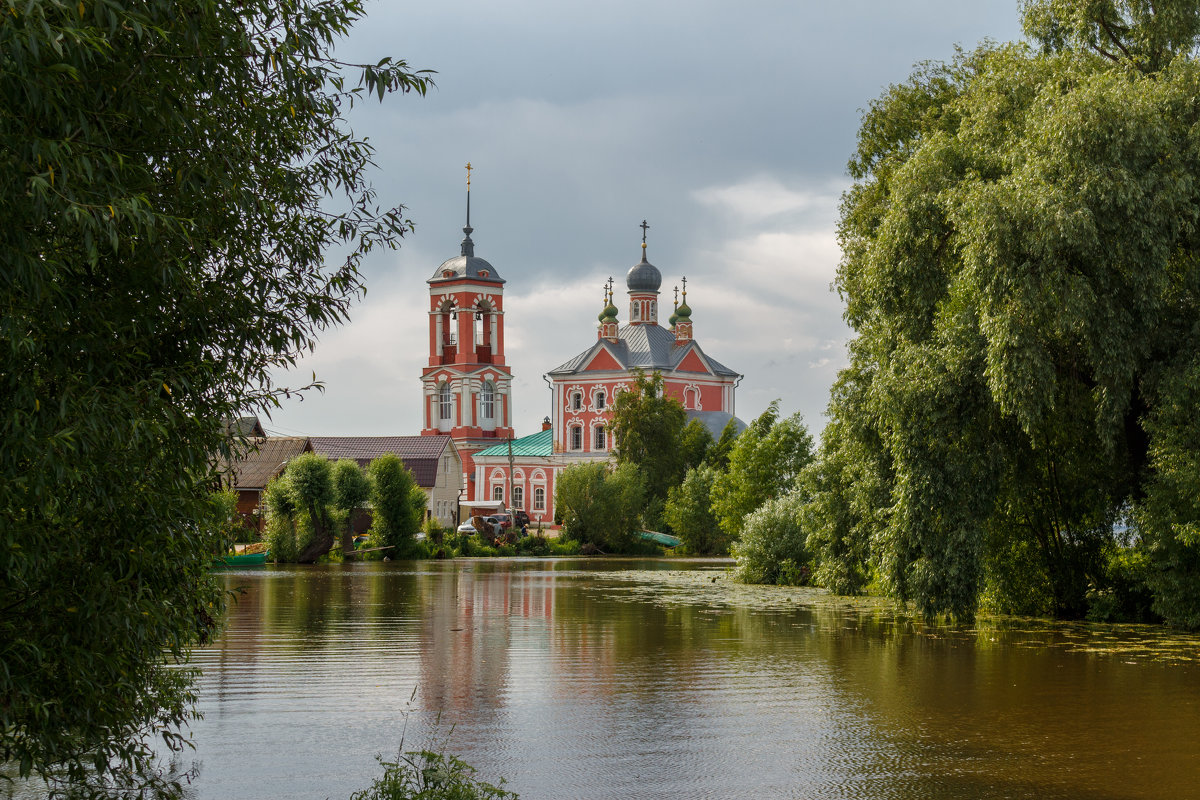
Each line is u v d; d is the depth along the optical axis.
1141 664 20.72
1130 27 26.50
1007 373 23.30
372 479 70.88
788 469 71.06
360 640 24.11
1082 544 29.81
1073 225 22.30
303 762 12.73
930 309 27.30
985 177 26.52
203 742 13.74
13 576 8.16
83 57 7.16
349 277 10.79
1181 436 23.53
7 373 7.93
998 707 16.33
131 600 9.15
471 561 69.88
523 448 124.88
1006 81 26.86
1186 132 23.17
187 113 8.60
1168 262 23.78
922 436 26.16
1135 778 12.23
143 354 8.88
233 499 11.58
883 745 13.77
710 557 81.69
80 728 9.94
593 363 120.81
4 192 6.96
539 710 15.91
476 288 125.62
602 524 89.38
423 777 10.95
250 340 10.02
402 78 9.29
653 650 22.55
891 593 28.06
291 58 8.95
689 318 126.12
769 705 16.39
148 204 7.86
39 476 7.70
